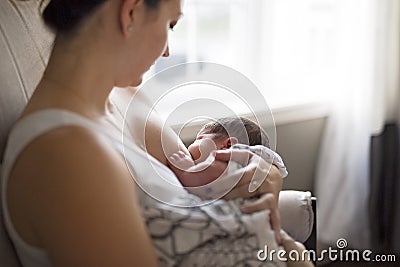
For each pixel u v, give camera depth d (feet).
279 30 7.71
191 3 6.96
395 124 8.13
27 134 2.81
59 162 2.68
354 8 7.43
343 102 7.63
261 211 3.34
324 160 7.85
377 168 8.10
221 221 3.09
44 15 3.14
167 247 3.02
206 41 7.17
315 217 4.62
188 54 6.98
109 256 2.66
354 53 7.51
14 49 3.54
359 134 7.65
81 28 3.02
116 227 2.69
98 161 2.74
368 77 7.54
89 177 2.68
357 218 7.84
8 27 3.56
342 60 7.58
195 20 7.02
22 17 3.68
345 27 7.51
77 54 3.04
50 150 2.71
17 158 2.80
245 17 7.47
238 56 7.47
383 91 7.68
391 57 7.84
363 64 7.51
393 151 8.17
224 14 7.29
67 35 3.04
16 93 3.46
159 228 3.03
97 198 2.67
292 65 7.89
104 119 3.21
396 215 8.16
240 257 3.15
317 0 7.84
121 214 2.72
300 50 7.89
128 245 2.71
